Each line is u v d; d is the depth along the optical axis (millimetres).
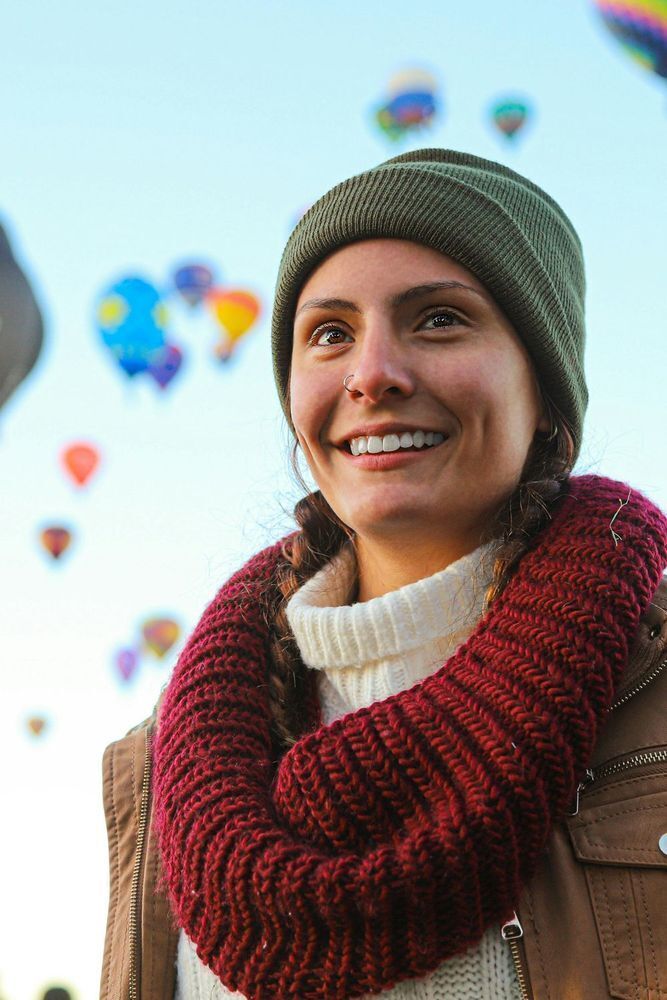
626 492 1437
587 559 1324
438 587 1400
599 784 1267
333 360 1446
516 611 1313
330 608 1460
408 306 1400
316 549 1652
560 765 1202
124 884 1550
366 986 1175
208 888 1262
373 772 1243
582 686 1238
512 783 1188
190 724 1438
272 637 1546
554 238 1581
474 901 1175
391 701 1297
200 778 1355
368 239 1439
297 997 1200
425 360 1374
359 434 1403
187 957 1414
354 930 1176
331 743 1277
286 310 1580
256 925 1223
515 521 1420
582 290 1670
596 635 1261
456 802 1192
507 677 1256
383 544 1451
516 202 1538
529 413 1480
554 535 1378
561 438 1525
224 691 1471
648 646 1316
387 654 1416
